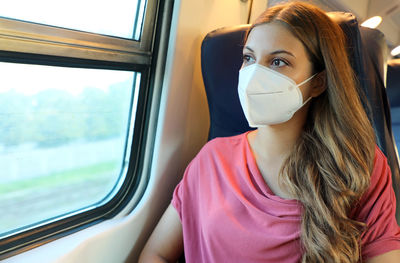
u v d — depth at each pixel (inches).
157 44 55.8
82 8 44.2
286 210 39.0
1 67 39.8
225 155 47.1
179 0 54.6
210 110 58.4
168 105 58.3
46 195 49.5
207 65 54.8
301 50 36.7
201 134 69.9
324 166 38.6
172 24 55.6
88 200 54.9
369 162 38.8
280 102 38.2
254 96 38.7
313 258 36.2
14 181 45.8
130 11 51.5
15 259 42.7
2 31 36.3
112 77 53.2
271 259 39.0
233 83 52.7
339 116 38.2
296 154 40.2
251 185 41.8
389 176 40.1
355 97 38.7
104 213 55.2
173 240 49.8
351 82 38.6
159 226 51.6
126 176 58.4
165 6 54.6
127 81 55.7
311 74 38.1
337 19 42.8
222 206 42.7
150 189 58.7
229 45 52.9
